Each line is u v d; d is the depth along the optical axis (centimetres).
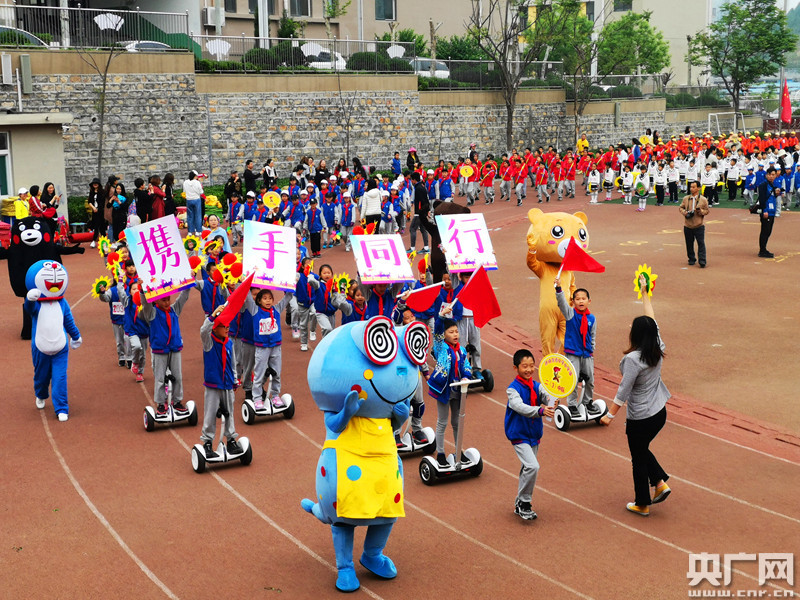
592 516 1019
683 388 1459
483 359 1666
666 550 934
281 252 1410
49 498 1078
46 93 3244
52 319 1349
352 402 827
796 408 1351
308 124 4038
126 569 904
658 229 3077
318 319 1588
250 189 3198
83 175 3353
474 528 993
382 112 4344
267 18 4312
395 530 991
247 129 3847
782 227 3061
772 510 1025
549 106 5291
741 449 1209
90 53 3312
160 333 1300
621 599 835
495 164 3912
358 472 846
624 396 998
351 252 2802
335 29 5375
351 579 862
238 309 1078
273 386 1385
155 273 1283
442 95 4622
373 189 2762
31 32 3297
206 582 878
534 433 1005
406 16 5753
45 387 1399
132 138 3459
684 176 3991
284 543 961
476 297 1070
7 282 2352
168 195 2828
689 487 1094
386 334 858
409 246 2955
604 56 6322
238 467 1175
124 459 1204
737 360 1592
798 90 8369
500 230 3164
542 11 5306
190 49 3591
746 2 6912
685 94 6362
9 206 2712
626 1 7506
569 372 1001
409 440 1213
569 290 1475
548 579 876
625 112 5809
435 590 860
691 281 2236
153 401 1452
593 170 3812
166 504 1059
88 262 2634
